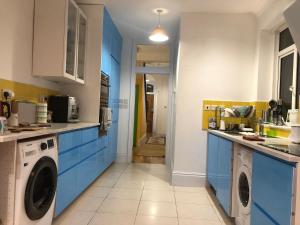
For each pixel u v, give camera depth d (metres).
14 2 2.63
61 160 2.41
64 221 2.54
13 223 1.77
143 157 6.16
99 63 3.74
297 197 1.43
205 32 3.93
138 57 7.10
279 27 3.54
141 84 8.41
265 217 1.79
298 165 1.44
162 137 10.77
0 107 2.24
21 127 2.20
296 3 1.95
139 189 3.68
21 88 2.77
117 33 4.90
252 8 3.71
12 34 2.61
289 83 3.29
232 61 3.91
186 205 3.13
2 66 2.46
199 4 3.64
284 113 3.34
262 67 3.72
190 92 3.94
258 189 1.94
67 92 3.76
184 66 3.95
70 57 3.31
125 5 3.77
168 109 5.42
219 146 3.15
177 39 4.70
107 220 2.61
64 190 2.52
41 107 2.71
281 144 2.11
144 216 2.75
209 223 2.65
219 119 3.88
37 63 2.98
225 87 3.91
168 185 3.93
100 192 3.48
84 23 3.72
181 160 3.95
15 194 1.77
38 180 2.08
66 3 2.98
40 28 2.99
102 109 3.83
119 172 4.63
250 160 2.21
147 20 4.33
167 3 3.64
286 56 3.42
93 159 3.53
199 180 3.92
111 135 4.76
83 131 3.02
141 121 8.80
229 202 2.63
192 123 3.94
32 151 1.90
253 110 3.71
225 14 3.92
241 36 3.91
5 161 1.75
